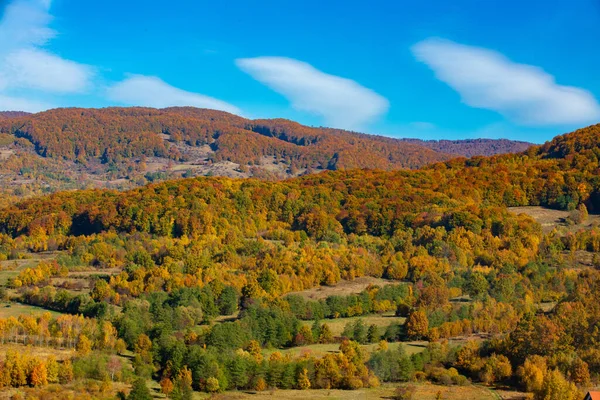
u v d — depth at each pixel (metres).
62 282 190.12
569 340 134.00
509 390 125.69
